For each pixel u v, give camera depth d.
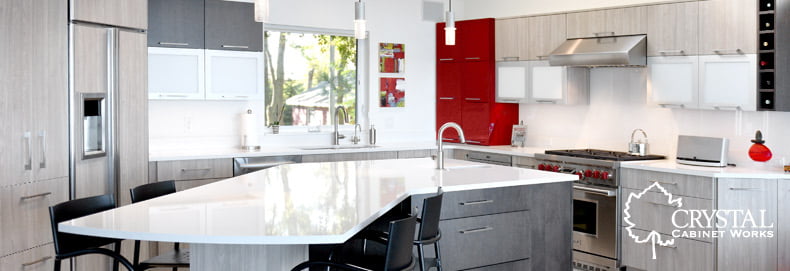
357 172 4.71
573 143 7.08
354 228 2.77
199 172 5.93
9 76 4.12
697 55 5.61
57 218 3.12
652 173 5.52
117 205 5.11
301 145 7.18
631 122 6.52
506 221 4.42
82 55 4.70
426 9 7.89
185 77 6.09
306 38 7.27
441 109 7.94
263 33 6.54
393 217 3.87
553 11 7.01
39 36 4.35
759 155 5.35
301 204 3.34
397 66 7.74
